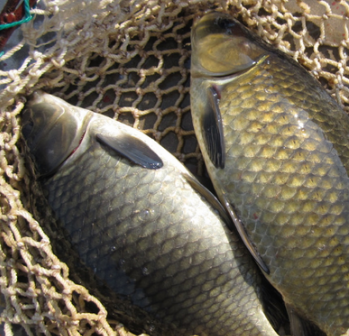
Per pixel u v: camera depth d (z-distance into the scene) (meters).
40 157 0.33
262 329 0.32
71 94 0.38
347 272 0.30
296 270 0.30
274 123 0.30
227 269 0.31
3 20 0.31
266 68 0.32
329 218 0.30
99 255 0.31
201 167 0.39
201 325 0.32
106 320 0.33
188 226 0.31
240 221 0.31
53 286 0.31
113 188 0.31
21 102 0.33
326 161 0.30
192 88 0.35
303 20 0.38
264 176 0.30
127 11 0.35
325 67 0.40
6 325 0.32
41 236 0.30
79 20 0.33
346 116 0.33
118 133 0.33
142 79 0.39
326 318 0.31
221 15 0.34
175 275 0.31
